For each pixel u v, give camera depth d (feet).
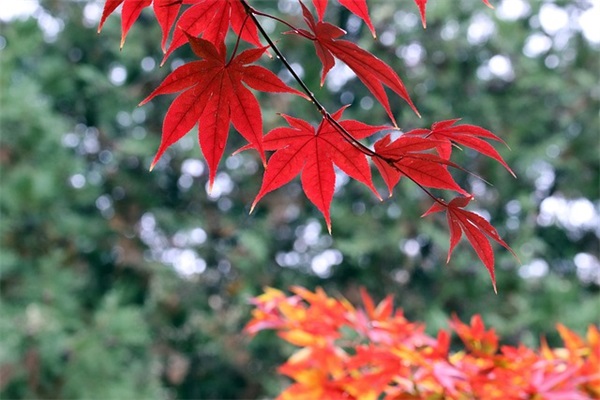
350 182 25.71
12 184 19.48
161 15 3.04
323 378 5.95
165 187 28.09
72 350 19.57
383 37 24.85
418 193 24.49
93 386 19.42
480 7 26.35
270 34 22.47
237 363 25.88
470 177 25.96
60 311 19.83
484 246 3.26
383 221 24.71
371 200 25.20
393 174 3.30
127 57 26.73
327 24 2.77
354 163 3.28
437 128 3.27
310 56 23.77
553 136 26.61
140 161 27.09
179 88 2.89
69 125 25.16
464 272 24.63
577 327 21.99
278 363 26.35
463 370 5.70
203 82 2.89
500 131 25.91
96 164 26.86
